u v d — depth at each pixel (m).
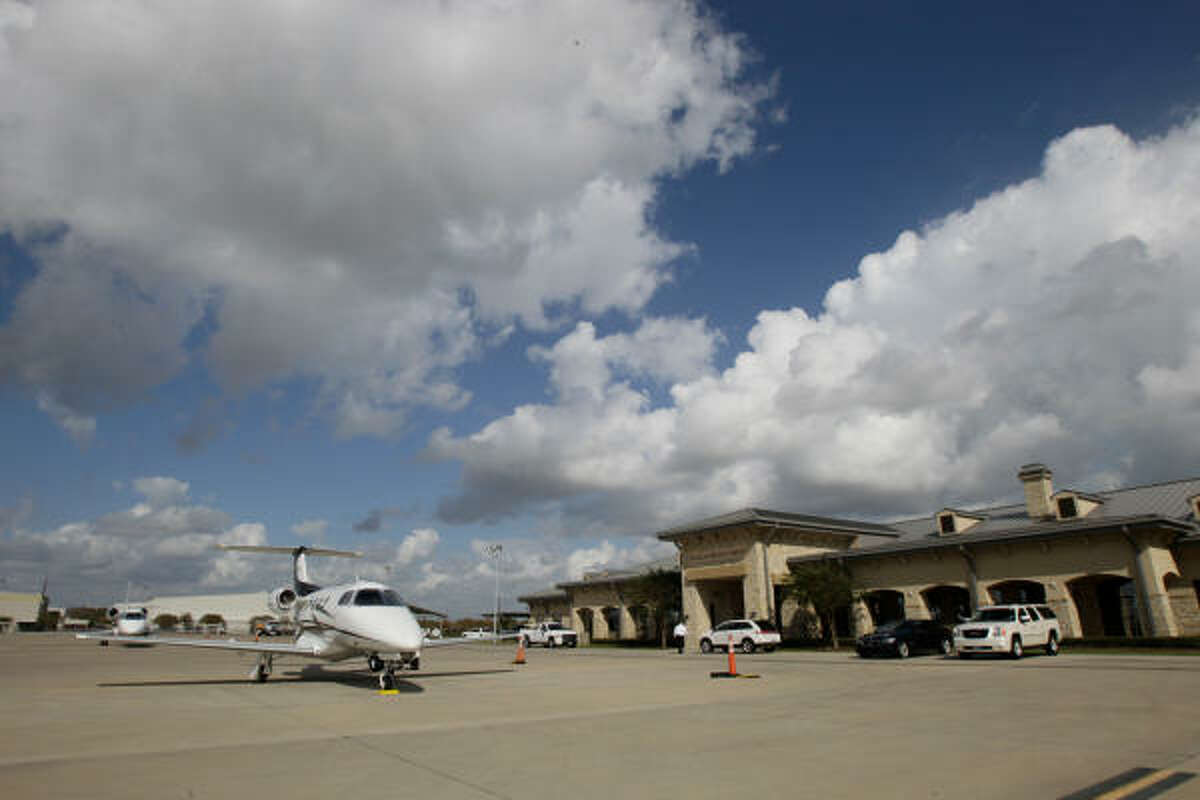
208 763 8.96
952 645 29.59
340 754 9.51
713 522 40.94
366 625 18.39
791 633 40.03
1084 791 7.18
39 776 8.27
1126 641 27.78
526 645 53.66
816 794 7.18
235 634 81.62
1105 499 35.03
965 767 8.27
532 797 7.20
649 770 8.38
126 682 21.00
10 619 116.00
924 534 44.62
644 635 51.41
